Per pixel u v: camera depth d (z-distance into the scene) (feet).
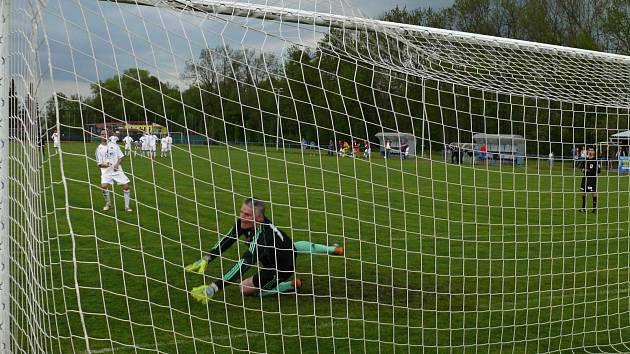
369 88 16.43
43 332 11.82
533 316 17.54
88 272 20.11
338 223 32.22
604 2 107.96
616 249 28.35
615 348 15.42
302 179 51.06
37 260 11.70
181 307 16.89
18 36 10.78
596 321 17.28
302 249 18.31
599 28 108.68
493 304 18.49
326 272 21.38
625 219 38.01
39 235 12.19
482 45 17.62
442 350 14.52
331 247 18.35
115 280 19.29
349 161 43.86
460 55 18.10
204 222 31.30
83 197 37.96
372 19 15.83
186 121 14.08
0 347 10.23
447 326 16.20
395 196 44.14
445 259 24.44
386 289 19.42
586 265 23.93
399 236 29.30
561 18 112.06
